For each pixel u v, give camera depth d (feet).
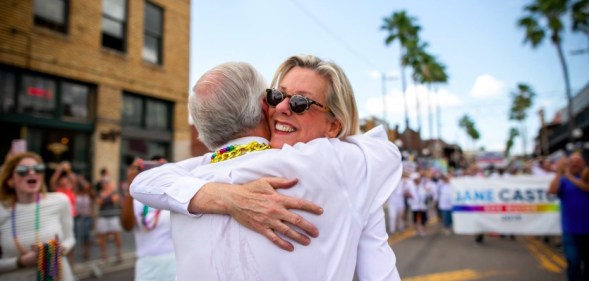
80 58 30.58
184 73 40.09
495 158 114.21
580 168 15.23
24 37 27.25
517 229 29.30
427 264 22.22
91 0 31.63
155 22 37.47
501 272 20.18
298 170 3.25
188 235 3.58
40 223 9.07
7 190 8.93
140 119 35.94
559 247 27.63
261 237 3.17
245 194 3.24
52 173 29.04
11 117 26.84
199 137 4.23
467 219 30.37
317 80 4.09
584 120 73.41
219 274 3.28
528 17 79.97
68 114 30.27
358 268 3.62
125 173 34.04
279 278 3.11
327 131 4.19
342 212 3.33
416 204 34.94
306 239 3.13
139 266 9.08
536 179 29.35
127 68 34.14
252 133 4.03
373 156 3.73
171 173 4.03
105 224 22.31
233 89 3.88
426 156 103.71
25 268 8.59
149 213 8.96
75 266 20.20
